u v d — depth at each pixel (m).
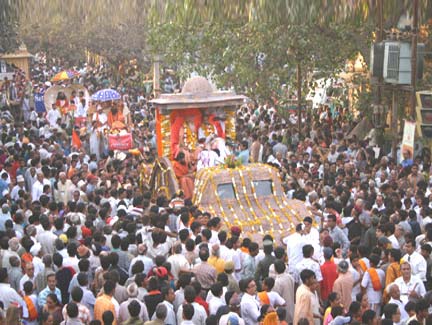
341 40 26.16
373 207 16.50
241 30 26.97
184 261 12.98
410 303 11.16
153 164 21.42
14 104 37.50
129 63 47.31
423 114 21.77
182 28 27.47
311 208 16.70
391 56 22.78
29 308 11.89
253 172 17.58
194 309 11.02
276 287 12.24
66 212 16.88
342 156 21.88
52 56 57.03
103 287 11.64
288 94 31.39
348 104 31.83
